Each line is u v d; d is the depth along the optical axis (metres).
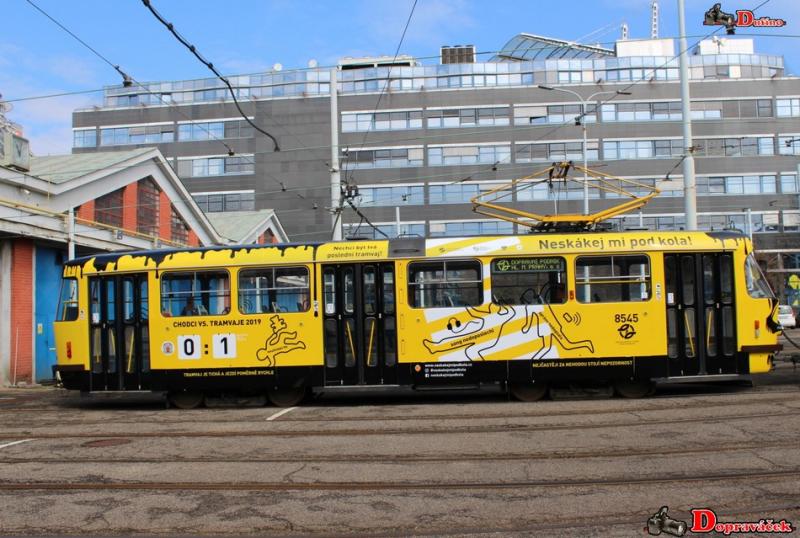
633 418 10.77
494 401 13.49
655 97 61.62
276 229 43.41
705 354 13.12
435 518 6.21
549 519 6.11
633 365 13.07
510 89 61.56
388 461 8.30
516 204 60.41
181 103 64.00
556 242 13.33
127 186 25.44
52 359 22.12
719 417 10.57
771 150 61.47
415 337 13.27
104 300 14.08
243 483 7.51
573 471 7.66
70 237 20.67
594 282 13.23
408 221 61.03
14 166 19.48
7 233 19.47
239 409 13.49
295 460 8.49
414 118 61.97
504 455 8.46
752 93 61.94
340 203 23.94
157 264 13.91
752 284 13.25
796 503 6.36
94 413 13.32
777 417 10.38
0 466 8.55
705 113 61.69
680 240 13.32
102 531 6.11
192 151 63.34
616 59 61.94
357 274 13.47
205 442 9.78
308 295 13.50
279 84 63.03
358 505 6.64
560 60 62.03
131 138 64.31
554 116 61.38
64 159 26.17
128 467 8.35
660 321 13.12
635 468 7.71
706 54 62.66
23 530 6.17
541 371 13.13
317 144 62.34
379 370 13.29
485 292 13.26
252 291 13.66
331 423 11.12
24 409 14.18
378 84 62.50
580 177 60.44
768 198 60.91
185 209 30.06
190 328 13.72
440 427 10.44
